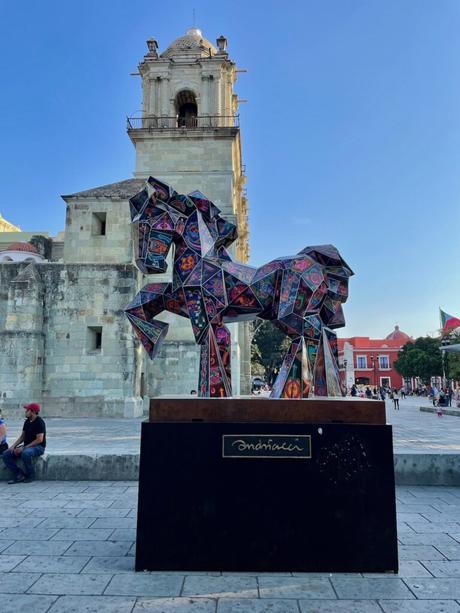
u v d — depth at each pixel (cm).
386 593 452
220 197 3247
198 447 525
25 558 538
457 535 627
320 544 509
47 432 1784
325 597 443
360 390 5866
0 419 996
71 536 616
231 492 517
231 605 426
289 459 523
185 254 634
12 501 792
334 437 527
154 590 457
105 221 2892
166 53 3559
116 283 2633
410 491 873
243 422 532
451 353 4956
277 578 488
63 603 429
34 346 2494
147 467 521
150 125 3375
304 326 612
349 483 519
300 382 586
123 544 586
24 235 5362
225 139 3303
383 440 528
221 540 509
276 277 623
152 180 648
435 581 481
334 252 654
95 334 2662
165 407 539
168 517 512
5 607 420
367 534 511
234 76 3759
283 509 514
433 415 2998
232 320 652
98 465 955
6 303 2600
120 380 2556
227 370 592
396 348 8725
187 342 2894
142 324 638
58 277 2641
